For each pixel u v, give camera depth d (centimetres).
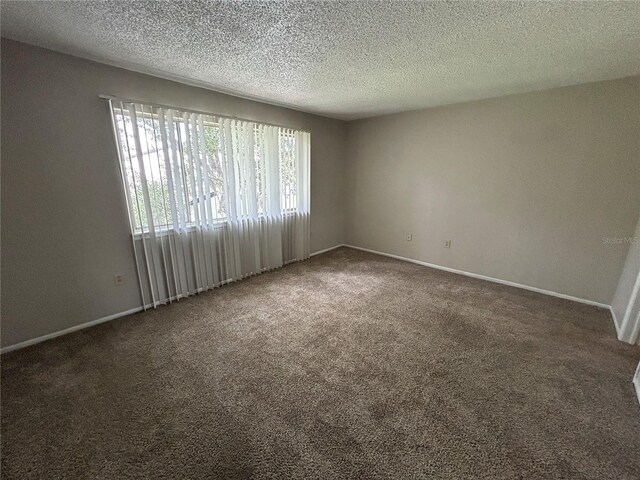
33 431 151
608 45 197
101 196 250
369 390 183
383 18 164
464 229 392
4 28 180
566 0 144
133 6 154
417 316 280
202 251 324
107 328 253
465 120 367
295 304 303
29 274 221
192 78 272
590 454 143
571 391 185
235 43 198
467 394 181
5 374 193
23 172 211
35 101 209
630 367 208
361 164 492
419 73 256
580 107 290
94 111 236
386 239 485
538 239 335
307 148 430
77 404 169
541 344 235
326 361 212
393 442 148
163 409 167
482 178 366
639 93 262
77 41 197
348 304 304
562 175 310
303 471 133
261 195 377
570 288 321
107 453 140
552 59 223
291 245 440
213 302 306
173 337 240
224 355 217
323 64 235
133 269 278
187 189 301
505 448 145
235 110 334
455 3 148
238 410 167
